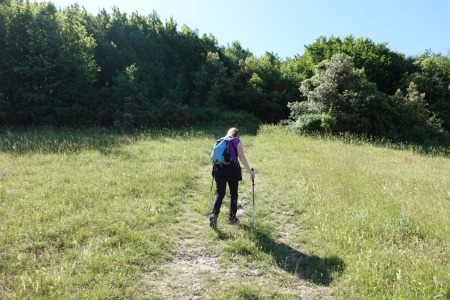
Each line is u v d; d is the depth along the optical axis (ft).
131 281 12.12
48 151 32.81
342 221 17.90
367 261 13.30
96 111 59.06
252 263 14.07
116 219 17.15
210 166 31.73
